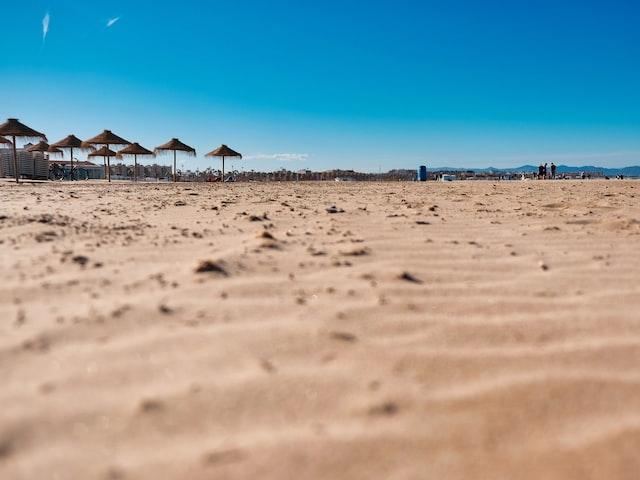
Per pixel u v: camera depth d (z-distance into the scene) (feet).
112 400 4.10
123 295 6.66
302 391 4.37
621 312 6.57
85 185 48.14
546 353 5.32
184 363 4.78
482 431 3.92
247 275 7.81
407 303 6.73
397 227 13.37
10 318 5.76
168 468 3.36
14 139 53.62
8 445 3.53
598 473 3.48
